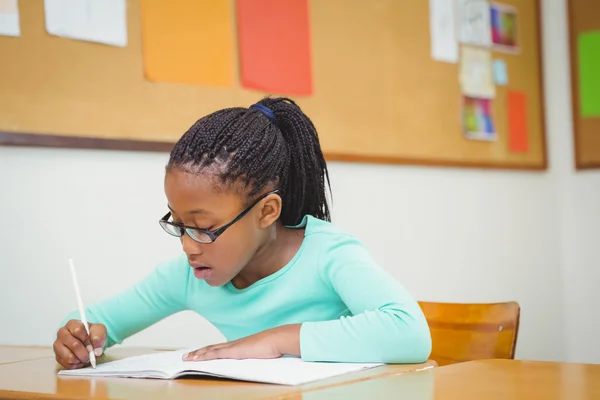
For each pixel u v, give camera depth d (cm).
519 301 304
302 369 89
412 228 265
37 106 178
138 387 82
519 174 309
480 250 290
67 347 104
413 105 265
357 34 249
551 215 321
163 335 202
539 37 318
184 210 102
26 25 176
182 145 104
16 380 94
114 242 192
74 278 108
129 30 193
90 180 188
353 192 246
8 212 175
